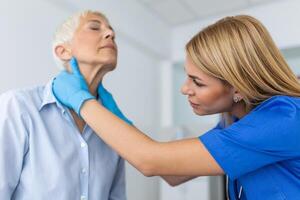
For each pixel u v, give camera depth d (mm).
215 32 809
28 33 2035
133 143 758
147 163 745
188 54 839
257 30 790
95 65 964
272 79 778
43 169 826
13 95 871
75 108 832
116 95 2738
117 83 2768
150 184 2781
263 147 720
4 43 1887
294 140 721
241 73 770
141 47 3133
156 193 2812
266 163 749
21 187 822
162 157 738
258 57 773
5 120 811
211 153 732
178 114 3568
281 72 786
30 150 829
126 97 2865
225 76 771
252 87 780
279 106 748
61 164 848
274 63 784
